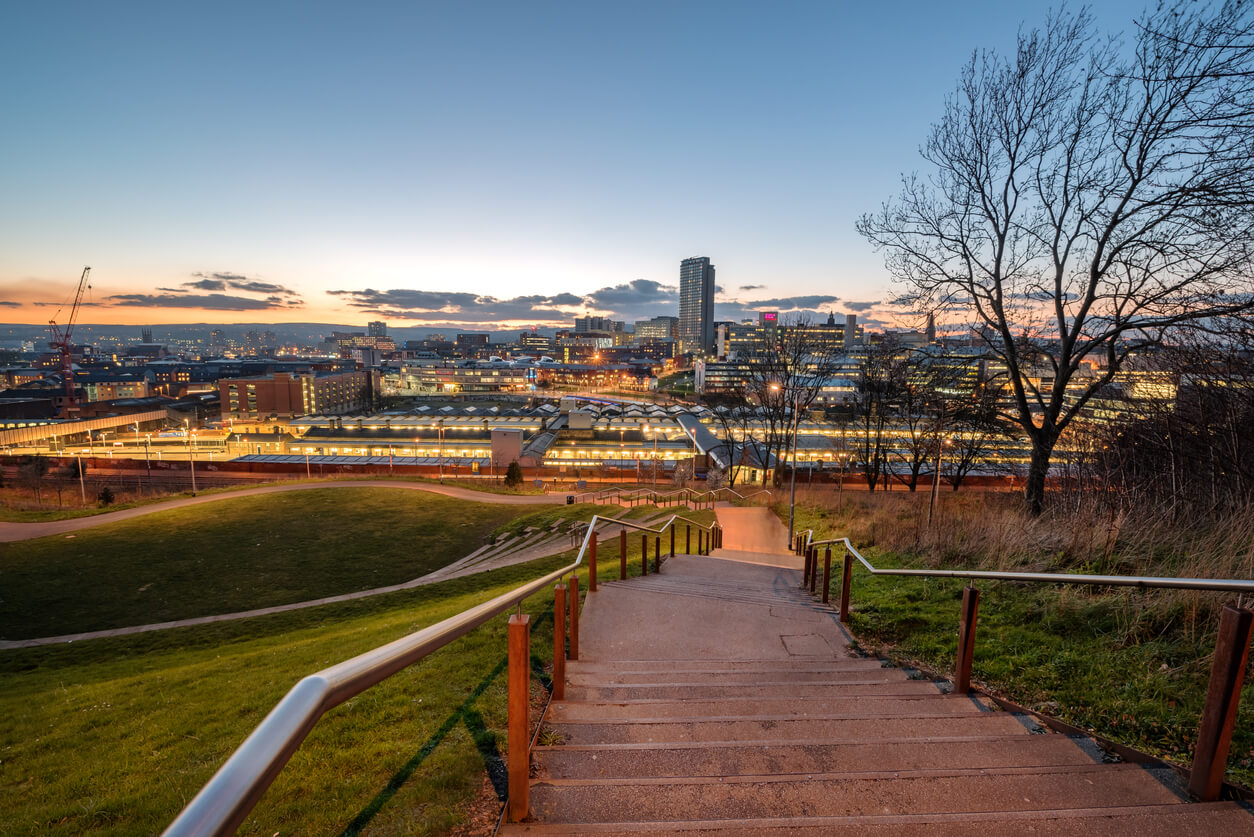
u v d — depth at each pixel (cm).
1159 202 1188
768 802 260
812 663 552
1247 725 326
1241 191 1077
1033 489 1392
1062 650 475
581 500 3866
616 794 268
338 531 3173
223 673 812
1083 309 1311
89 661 1481
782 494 3023
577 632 563
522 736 249
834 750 321
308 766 330
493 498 3938
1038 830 227
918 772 281
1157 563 662
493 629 655
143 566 2634
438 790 290
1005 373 1573
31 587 2389
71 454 6950
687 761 311
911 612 676
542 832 234
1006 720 371
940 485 4038
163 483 5588
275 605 2256
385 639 891
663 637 651
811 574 961
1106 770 283
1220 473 1088
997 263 1435
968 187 1458
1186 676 397
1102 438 1430
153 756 461
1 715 732
